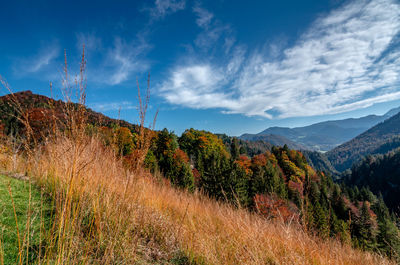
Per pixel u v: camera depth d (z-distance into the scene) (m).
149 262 2.19
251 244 2.62
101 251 2.02
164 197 3.88
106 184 2.64
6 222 2.05
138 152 2.45
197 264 2.38
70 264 1.61
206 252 2.43
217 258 2.50
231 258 2.48
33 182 2.93
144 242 2.51
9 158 3.55
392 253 3.38
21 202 2.46
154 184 3.69
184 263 2.38
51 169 2.28
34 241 1.84
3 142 3.24
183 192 4.29
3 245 1.72
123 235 2.29
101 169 2.58
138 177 2.58
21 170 3.69
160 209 3.33
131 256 2.09
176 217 3.40
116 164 2.62
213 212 3.70
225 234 3.06
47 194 2.60
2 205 2.34
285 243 2.64
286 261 2.41
